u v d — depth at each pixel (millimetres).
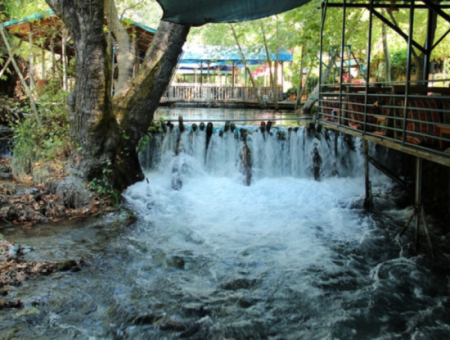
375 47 27375
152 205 9508
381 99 9516
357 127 8773
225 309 5492
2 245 6645
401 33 9078
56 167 9703
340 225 8641
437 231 8320
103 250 7070
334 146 11742
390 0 8984
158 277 6293
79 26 8352
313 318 5375
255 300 5734
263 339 4941
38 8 13961
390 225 8664
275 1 7461
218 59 29578
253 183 11234
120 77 10305
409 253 7348
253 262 6895
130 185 10047
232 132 11945
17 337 4676
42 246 7004
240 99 28969
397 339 4957
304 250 7398
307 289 6055
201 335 4957
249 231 8289
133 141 9922
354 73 30609
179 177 10797
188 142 11836
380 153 11672
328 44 17641
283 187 10820
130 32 17891
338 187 10891
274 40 23906
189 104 27688
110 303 5504
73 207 8922
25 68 15258
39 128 10414
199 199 10125
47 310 5242
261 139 11844
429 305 5723
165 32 9500
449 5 9266
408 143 6418
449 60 23938
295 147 11836
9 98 13305
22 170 10148
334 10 17391
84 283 5949
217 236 8008
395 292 6031
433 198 9594
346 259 7074
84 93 8773
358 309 5578
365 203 9508
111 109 9094
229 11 7707
